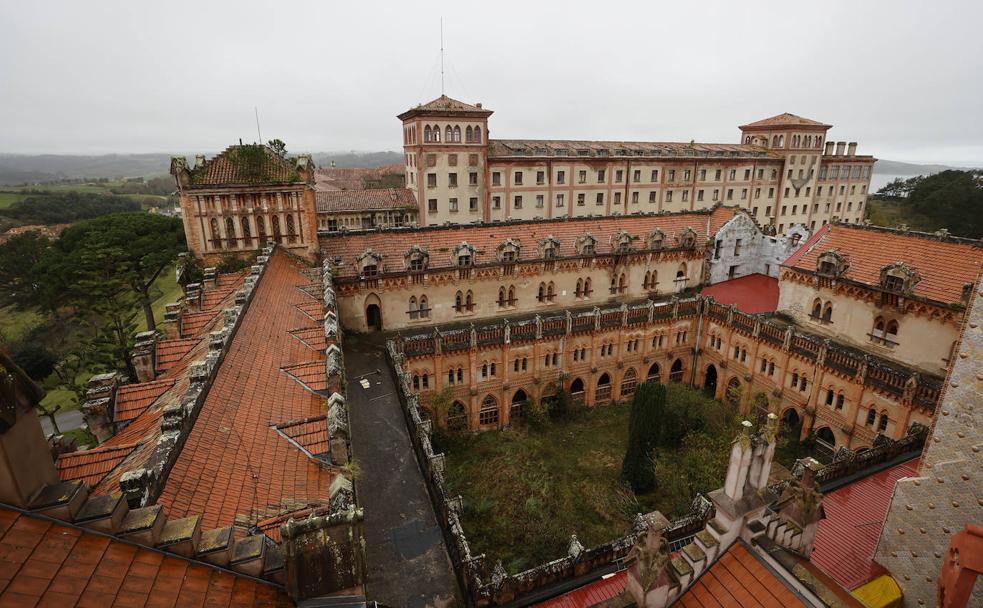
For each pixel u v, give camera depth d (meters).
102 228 80.19
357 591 12.91
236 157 51.09
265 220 51.62
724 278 76.12
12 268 94.44
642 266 71.00
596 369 62.00
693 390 60.00
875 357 50.31
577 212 102.88
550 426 58.75
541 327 57.56
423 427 34.53
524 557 36.84
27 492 10.73
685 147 115.38
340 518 12.60
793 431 56.00
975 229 152.88
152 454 15.87
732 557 18.58
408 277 58.88
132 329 73.88
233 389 22.70
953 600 15.48
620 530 42.22
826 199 132.00
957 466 19.48
